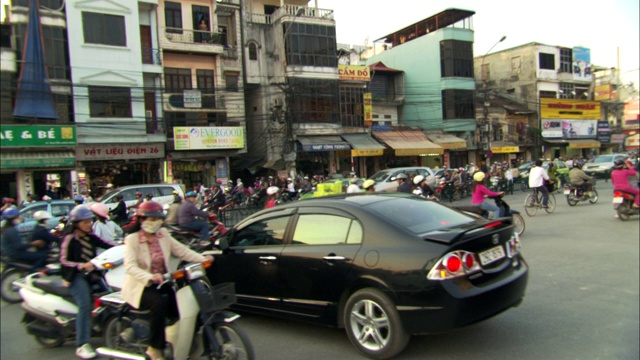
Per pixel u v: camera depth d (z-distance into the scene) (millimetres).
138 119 18719
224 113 24250
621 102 45875
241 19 26188
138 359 3693
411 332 3768
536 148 38125
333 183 15492
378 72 34531
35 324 4508
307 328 4879
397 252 3889
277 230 4848
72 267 4156
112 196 14172
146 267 3656
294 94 25844
